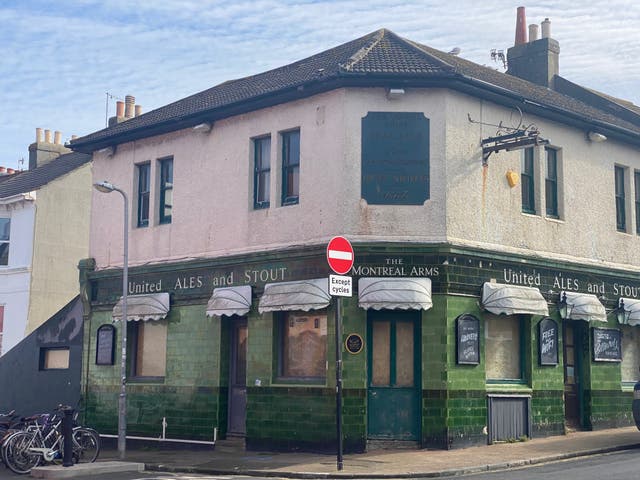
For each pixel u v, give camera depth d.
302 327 17.23
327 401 16.33
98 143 21.92
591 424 19.45
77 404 22.02
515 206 18.20
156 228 20.50
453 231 16.69
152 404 19.66
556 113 19.05
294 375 17.23
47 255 29.00
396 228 16.52
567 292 19.03
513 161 18.39
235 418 18.33
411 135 16.78
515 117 18.47
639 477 11.90
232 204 18.81
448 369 16.12
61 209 29.55
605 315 19.36
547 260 18.53
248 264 18.11
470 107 17.42
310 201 17.17
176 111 21.25
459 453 15.43
